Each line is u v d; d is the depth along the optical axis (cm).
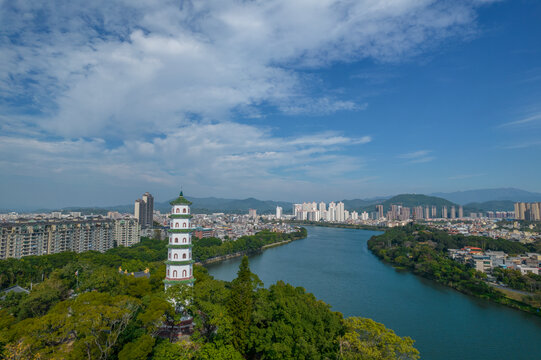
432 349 12675
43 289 12656
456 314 16512
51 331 7212
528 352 12506
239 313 9212
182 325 10131
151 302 9044
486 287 19588
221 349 8069
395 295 19712
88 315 7406
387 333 8181
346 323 9194
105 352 7725
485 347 12875
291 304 9612
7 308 12150
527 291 19575
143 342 7638
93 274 14100
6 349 6531
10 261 17550
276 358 8462
